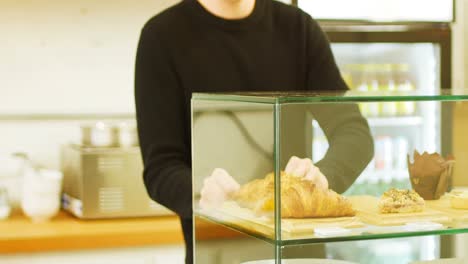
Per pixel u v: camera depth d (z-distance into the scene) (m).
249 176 1.12
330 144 1.14
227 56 1.68
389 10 3.47
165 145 1.60
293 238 1.06
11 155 3.29
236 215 1.15
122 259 2.85
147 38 1.67
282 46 1.73
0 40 3.37
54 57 3.43
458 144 1.31
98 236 2.81
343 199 1.13
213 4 1.67
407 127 3.13
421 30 3.49
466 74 3.62
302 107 1.10
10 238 2.75
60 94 3.45
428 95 1.23
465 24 3.60
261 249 1.09
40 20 3.40
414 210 1.17
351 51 3.68
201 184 1.27
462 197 1.20
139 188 3.07
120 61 3.49
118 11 3.47
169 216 3.11
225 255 1.18
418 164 1.23
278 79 1.72
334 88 1.75
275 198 1.06
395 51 3.73
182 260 2.89
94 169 3.02
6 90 3.39
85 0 3.43
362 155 1.18
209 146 1.23
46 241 2.77
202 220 1.27
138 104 1.67
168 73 1.65
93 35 3.46
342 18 3.42
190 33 1.67
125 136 3.15
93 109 3.48
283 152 1.08
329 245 1.15
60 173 3.13
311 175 1.11
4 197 3.12
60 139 3.45
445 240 1.22
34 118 3.42
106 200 3.04
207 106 1.24
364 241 1.17
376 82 3.70
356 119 1.20
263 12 1.71
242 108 1.13
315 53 1.76
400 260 1.20
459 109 1.43
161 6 3.51
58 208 3.07
